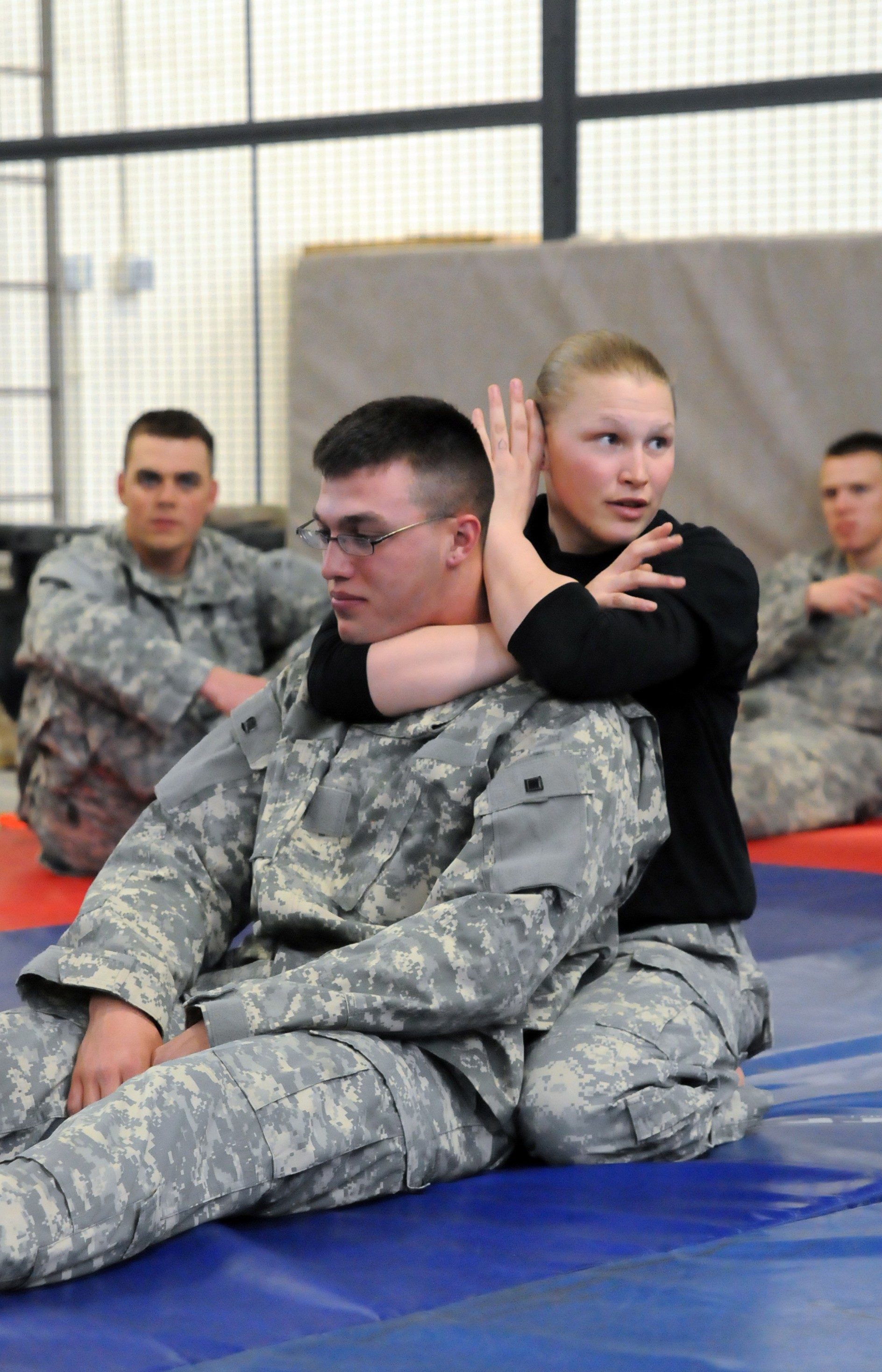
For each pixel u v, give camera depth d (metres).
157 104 8.47
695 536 2.75
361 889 2.41
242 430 8.59
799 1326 1.79
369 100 7.98
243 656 5.41
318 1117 2.11
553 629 2.36
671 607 2.54
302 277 7.50
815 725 6.09
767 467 6.80
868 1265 1.98
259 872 2.45
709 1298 1.87
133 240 8.69
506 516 2.49
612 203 7.49
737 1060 2.54
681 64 7.27
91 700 4.99
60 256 8.85
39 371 8.96
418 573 2.44
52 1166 1.92
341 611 2.49
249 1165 2.06
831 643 6.24
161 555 5.34
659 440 2.68
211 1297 1.88
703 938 2.62
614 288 6.99
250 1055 2.12
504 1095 2.31
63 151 8.67
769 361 6.76
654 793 2.48
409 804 2.42
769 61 7.09
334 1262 1.99
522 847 2.30
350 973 2.20
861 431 6.62
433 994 2.19
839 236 6.60
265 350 8.47
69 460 9.00
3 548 7.09
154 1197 1.97
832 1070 3.03
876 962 3.86
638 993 2.47
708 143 7.26
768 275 6.72
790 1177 2.31
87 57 8.57
